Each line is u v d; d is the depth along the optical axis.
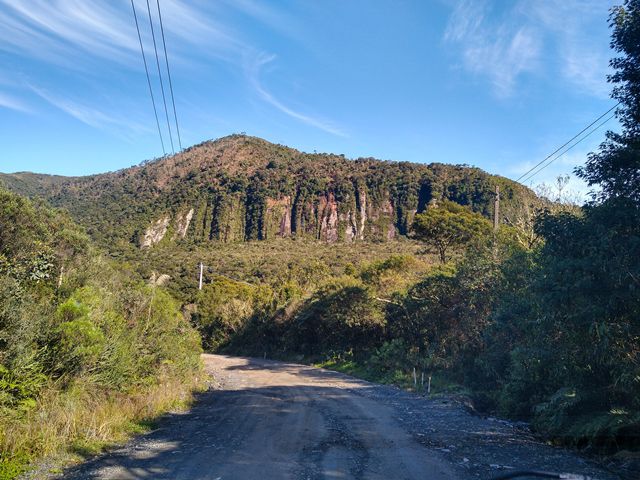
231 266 68.88
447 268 24.09
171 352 15.82
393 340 25.33
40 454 6.87
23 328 8.55
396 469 6.48
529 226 18.83
